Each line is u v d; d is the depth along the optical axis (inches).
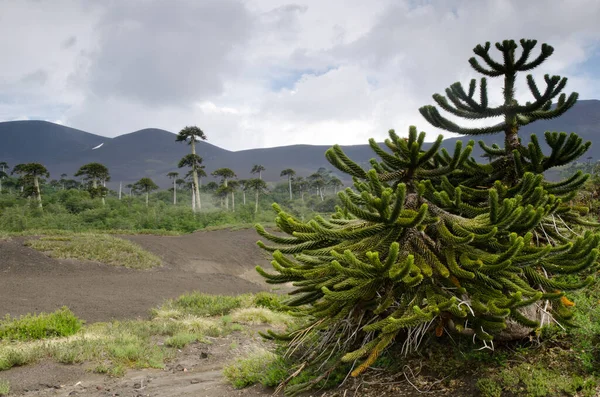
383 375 197.9
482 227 169.5
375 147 189.5
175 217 1733.5
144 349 354.9
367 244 179.6
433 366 190.7
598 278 244.2
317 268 192.2
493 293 164.9
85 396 253.3
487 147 254.2
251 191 3484.3
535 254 161.6
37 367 300.8
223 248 1169.4
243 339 427.8
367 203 165.0
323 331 227.8
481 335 164.7
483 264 163.8
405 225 167.2
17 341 361.1
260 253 1200.2
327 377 207.8
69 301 552.1
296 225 189.2
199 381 281.1
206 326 464.4
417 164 187.6
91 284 680.4
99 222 1569.9
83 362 318.0
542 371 165.0
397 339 214.4
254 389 238.2
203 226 1715.1
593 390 149.0
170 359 351.6
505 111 229.3
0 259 741.9
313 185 4023.1
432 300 162.6
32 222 1464.1
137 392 260.7
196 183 2097.7
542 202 191.6
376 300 192.2
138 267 858.1
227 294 738.8
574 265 173.8
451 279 171.8
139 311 542.9
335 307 184.7
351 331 210.7
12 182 3607.3
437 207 198.4
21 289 596.1
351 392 193.0
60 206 1839.3
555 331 193.2
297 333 217.6
